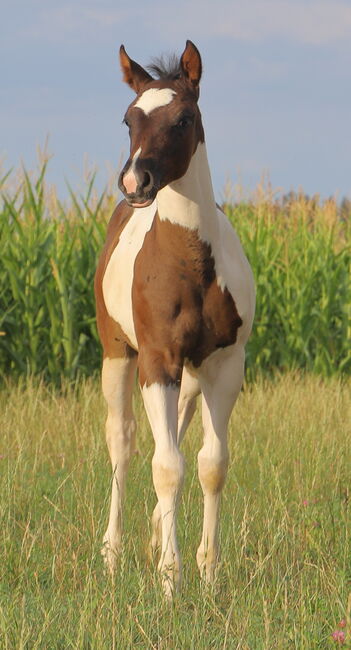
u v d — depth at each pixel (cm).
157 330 792
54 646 628
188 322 788
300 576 765
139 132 736
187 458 1158
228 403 823
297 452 1170
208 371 827
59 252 1845
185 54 775
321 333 1989
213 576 794
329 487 1049
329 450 1168
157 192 755
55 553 805
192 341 796
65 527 892
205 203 780
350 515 916
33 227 1834
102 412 1384
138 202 724
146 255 803
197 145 774
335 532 873
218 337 804
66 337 1773
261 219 2025
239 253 843
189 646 630
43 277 1797
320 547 825
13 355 1761
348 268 2089
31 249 1800
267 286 1978
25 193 1820
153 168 723
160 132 734
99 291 972
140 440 1247
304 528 872
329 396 1548
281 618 679
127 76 799
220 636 647
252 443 1238
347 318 2002
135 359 956
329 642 627
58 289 1820
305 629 636
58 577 784
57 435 1274
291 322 1988
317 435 1245
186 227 774
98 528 839
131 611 657
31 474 1069
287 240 2088
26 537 834
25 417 1367
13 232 1864
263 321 1964
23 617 633
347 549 821
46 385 1777
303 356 2011
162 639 638
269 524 855
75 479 1054
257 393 1566
